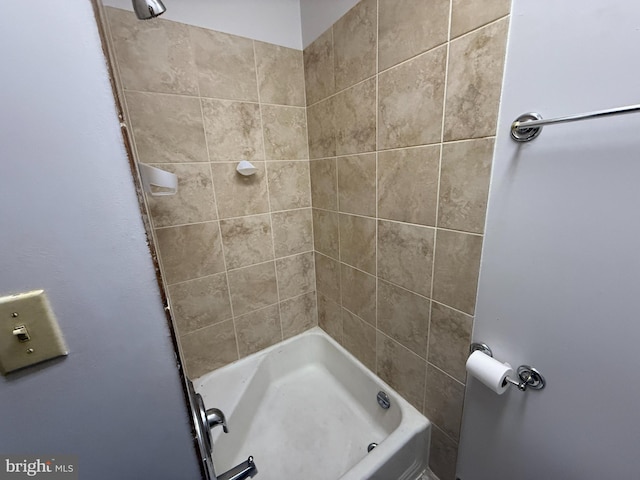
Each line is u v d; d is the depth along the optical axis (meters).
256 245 1.35
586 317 0.58
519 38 0.57
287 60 1.23
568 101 0.52
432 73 0.75
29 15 0.26
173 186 0.71
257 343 1.49
